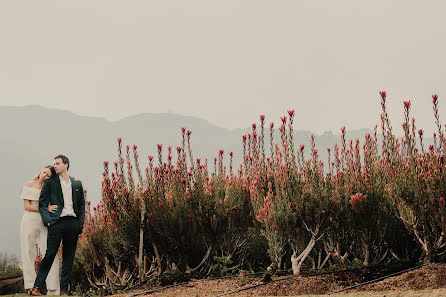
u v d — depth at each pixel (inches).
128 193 300.7
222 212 291.3
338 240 257.3
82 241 331.9
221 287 256.1
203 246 298.7
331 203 249.6
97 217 334.6
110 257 322.7
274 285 239.3
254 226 299.9
